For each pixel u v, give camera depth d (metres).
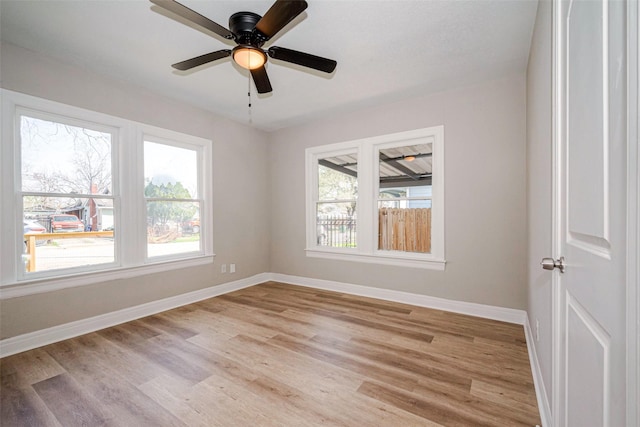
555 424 1.23
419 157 3.41
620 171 0.58
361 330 2.63
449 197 3.11
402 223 3.50
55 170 2.47
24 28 2.04
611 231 0.62
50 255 2.45
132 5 1.83
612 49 0.61
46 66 2.39
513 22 1.99
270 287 4.18
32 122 2.35
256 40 1.84
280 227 4.52
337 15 1.92
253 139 4.36
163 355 2.19
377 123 3.57
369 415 1.55
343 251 3.88
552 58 1.27
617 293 0.59
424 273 3.29
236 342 2.40
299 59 1.99
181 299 3.36
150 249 3.13
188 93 3.14
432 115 3.20
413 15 1.93
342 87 3.02
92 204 2.69
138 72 2.68
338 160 4.02
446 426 1.47
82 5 1.82
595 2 0.73
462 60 2.50
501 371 1.95
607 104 0.65
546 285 1.50
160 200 3.23
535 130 1.95
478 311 2.97
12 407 1.62
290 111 3.72
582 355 0.86
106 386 1.81
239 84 2.93
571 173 0.99
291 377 1.90
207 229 3.67
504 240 2.84
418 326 2.71
